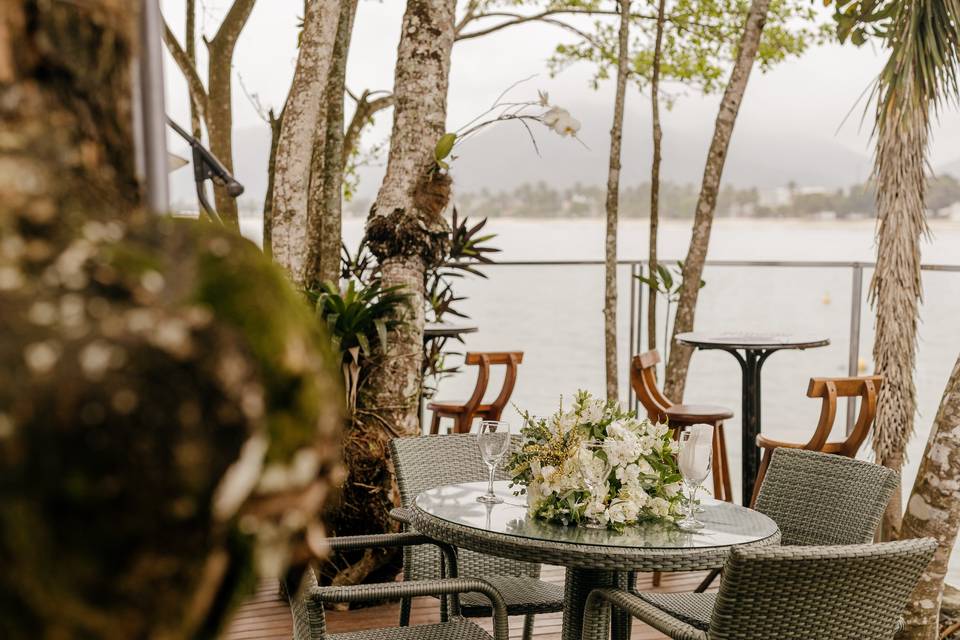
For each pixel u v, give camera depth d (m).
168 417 0.50
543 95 4.20
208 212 1.73
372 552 4.29
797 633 2.15
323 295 4.16
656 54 7.05
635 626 4.05
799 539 3.27
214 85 8.59
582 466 2.68
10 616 0.48
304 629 2.51
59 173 0.55
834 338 18.17
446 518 2.73
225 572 0.55
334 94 6.36
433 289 6.33
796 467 3.36
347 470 4.18
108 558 0.50
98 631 0.50
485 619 4.18
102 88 0.61
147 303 0.53
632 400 7.03
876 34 4.62
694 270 6.15
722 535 2.62
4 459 0.47
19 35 0.55
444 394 11.95
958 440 3.29
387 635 2.73
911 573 2.22
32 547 0.48
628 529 2.66
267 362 0.56
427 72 4.35
